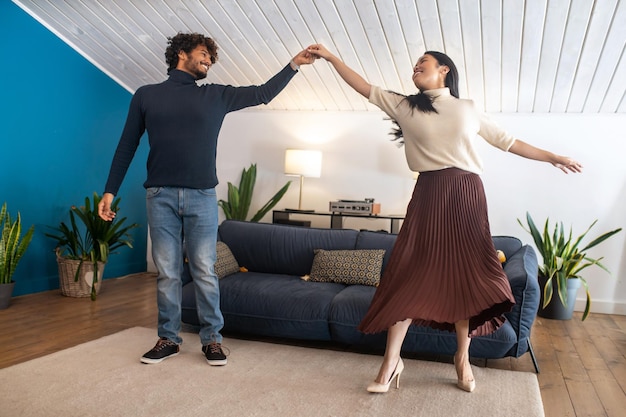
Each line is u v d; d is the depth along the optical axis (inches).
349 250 143.9
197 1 157.2
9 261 155.4
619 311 181.8
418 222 90.1
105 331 129.9
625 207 182.2
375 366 108.9
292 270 148.2
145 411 81.6
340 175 210.5
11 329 129.6
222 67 192.5
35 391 87.9
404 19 151.1
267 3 154.3
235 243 152.6
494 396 94.3
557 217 187.9
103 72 201.3
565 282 165.3
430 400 91.0
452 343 112.0
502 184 192.1
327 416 82.4
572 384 106.7
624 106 177.2
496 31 150.3
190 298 128.7
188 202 102.7
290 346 121.8
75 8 168.9
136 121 105.1
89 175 198.4
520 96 179.9
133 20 171.5
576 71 162.2
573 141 185.6
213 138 104.0
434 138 89.6
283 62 182.5
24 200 173.2
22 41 169.2
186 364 104.3
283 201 217.5
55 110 182.5
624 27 141.4
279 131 217.9
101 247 169.9
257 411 83.2
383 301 89.4
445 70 92.6
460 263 87.8
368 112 206.8
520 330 110.6
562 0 135.6
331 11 153.3
